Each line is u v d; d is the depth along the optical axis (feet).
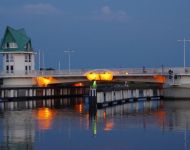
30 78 510.99
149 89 470.80
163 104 411.34
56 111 363.35
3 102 465.06
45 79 505.25
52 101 479.82
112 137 234.99
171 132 246.47
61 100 496.64
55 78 502.79
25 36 523.70
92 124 279.49
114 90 410.31
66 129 261.24
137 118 305.53
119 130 255.29
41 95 507.30
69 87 544.21
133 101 452.35
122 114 330.95
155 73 456.45
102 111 354.33
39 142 223.71
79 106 413.80
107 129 259.39
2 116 327.47
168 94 465.47
